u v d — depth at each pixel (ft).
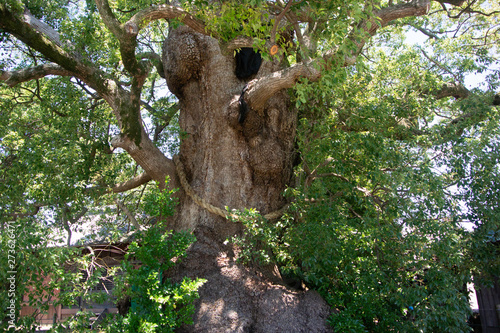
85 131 31.53
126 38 20.10
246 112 24.03
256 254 23.16
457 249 19.80
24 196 25.14
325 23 19.63
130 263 20.16
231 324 19.31
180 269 22.06
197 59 27.17
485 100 25.41
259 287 21.59
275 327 19.56
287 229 22.48
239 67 26.45
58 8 31.63
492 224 21.27
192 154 27.27
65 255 18.25
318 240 20.33
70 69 24.81
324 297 21.48
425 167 19.86
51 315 28.50
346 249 21.29
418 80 26.73
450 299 18.99
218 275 21.68
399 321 20.35
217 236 23.90
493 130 22.53
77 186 25.84
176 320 19.07
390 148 21.91
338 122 25.02
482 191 22.02
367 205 22.02
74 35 25.58
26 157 24.93
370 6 17.43
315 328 19.34
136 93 24.49
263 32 20.33
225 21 20.42
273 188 25.75
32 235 17.74
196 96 27.96
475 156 21.84
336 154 22.85
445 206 20.84
